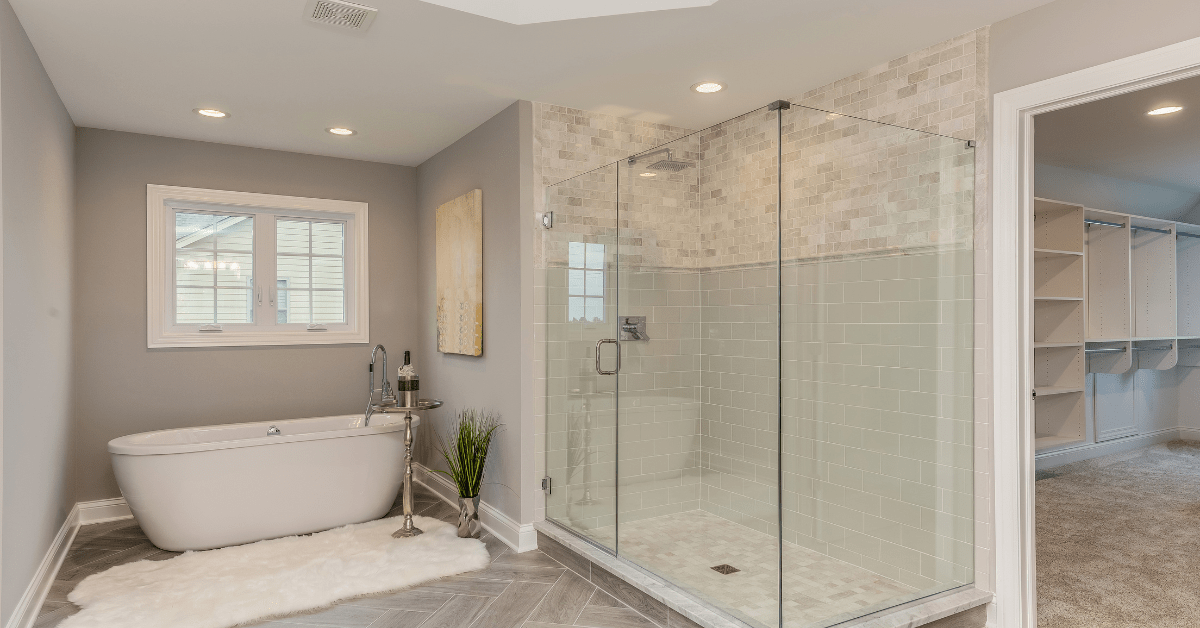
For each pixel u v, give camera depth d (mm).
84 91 3402
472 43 2828
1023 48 2498
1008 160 2539
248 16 2574
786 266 2369
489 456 3889
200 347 4414
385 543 3615
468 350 4086
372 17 2578
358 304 4926
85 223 4051
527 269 3582
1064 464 5391
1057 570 3281
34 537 2809
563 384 3500
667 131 4031
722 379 2572
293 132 4191
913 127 2898
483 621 2746
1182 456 5699
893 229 2543
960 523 2666
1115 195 5613
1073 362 4840
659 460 2824
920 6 2459
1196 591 3021
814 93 3393
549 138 3641
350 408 4918
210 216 4539
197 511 3490
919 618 2443
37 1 2414
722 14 2545
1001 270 2564
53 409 3238
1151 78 2166
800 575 2346
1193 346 6371
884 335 2529
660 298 2857
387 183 5043
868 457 2477
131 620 2701
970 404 2682
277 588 3000
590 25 2645
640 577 2861
